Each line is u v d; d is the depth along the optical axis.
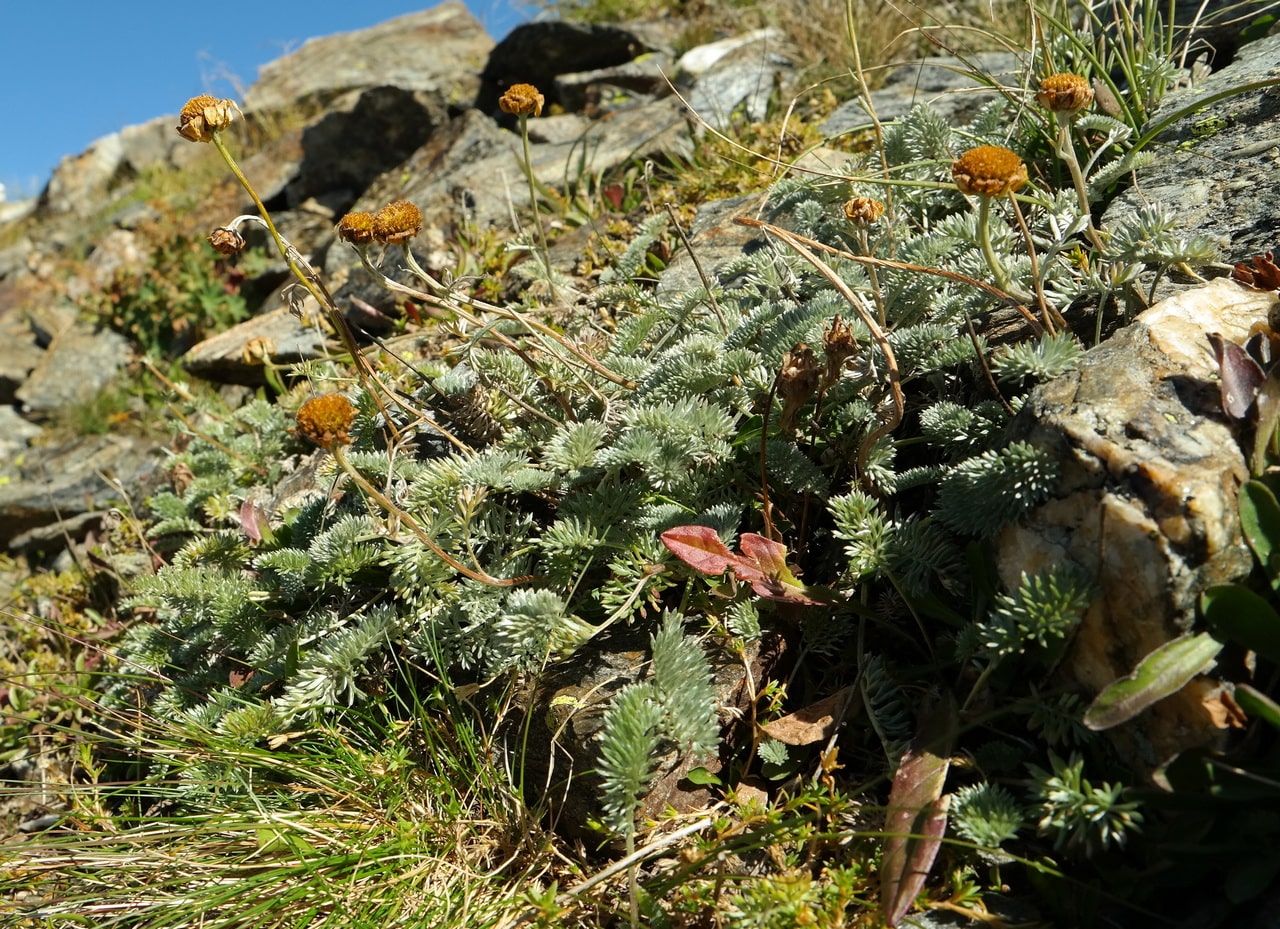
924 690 1.69
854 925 1.43
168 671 2.61
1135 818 1.30
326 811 1.92
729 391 2.05
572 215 4.32
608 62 7.46
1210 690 1.32
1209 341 1.52
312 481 2.97
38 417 7.55
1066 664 1.48
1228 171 2.24
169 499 3.20
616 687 1.79
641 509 1.94
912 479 1.80
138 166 12.64
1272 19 2.97
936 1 5.06
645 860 1.65
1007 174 1.54
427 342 3.67
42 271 10.16
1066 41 3.02
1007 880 1.46
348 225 1.90
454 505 2.07
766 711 1.77
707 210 3.56
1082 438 1.43
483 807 1.86
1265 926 1.22
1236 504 1.35
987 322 2.12
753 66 5.10
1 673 3.53
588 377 2.35
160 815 2.34
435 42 11.51
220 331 7.17
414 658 2.08
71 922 1.95
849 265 2.33
